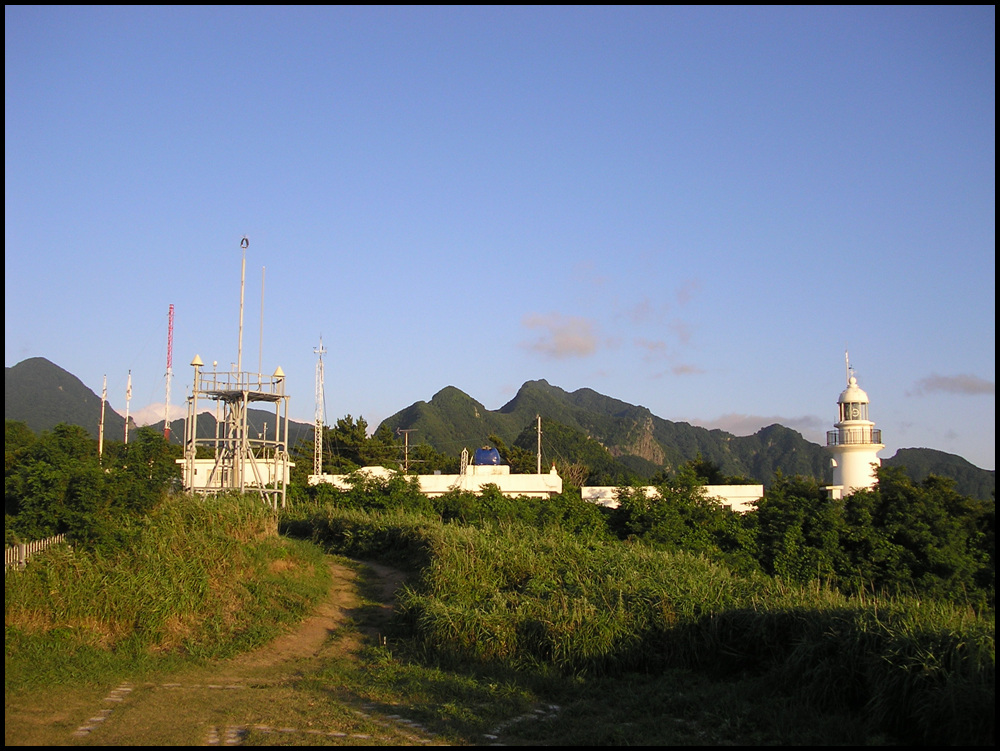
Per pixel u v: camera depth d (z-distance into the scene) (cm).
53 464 1803
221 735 1043
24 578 1502
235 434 3728
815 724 1110
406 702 1238
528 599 1717
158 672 1379
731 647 1489
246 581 1992
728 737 1065
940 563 2998
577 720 1157
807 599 1622
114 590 1557
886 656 1128
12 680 1222
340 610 2022
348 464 6238
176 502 2219
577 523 3466
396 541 2845
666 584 1727
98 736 1020
